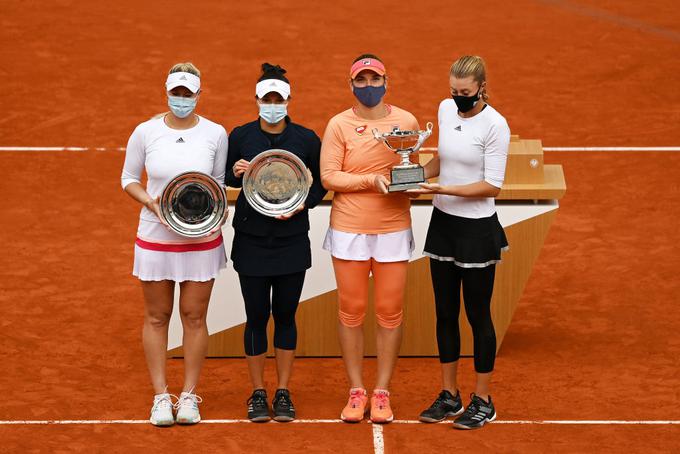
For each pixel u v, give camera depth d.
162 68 64.94
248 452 29.42
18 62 65.00
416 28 70.94
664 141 55.91
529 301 40.03
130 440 30.08
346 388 33.78
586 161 53.56
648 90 62.12
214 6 74.31
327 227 35.28
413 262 35.50
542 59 66.31
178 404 31.56
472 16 73.06
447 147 29.98
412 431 30.66
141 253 30.50
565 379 34.12
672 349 36.22
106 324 37.97
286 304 31.09
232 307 35.66
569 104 60.44
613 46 68.19
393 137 29.55
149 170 30.14
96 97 60.97
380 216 30.41
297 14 73.12
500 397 32.94
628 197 49.66
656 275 42.09
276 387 33.94
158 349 31.27
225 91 61.91
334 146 30.28
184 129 30.22
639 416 31.61
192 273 30.56
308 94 61.41
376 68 29.59
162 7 73.94
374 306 35.69
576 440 30.11
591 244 44.91
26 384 33.62
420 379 34.44
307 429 30.78
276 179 30.19
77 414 31.70
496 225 30.48
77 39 68.50
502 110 59.75
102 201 48.97
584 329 37.78
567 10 73.94
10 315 38.41
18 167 52.38
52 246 44.34
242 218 30.42
